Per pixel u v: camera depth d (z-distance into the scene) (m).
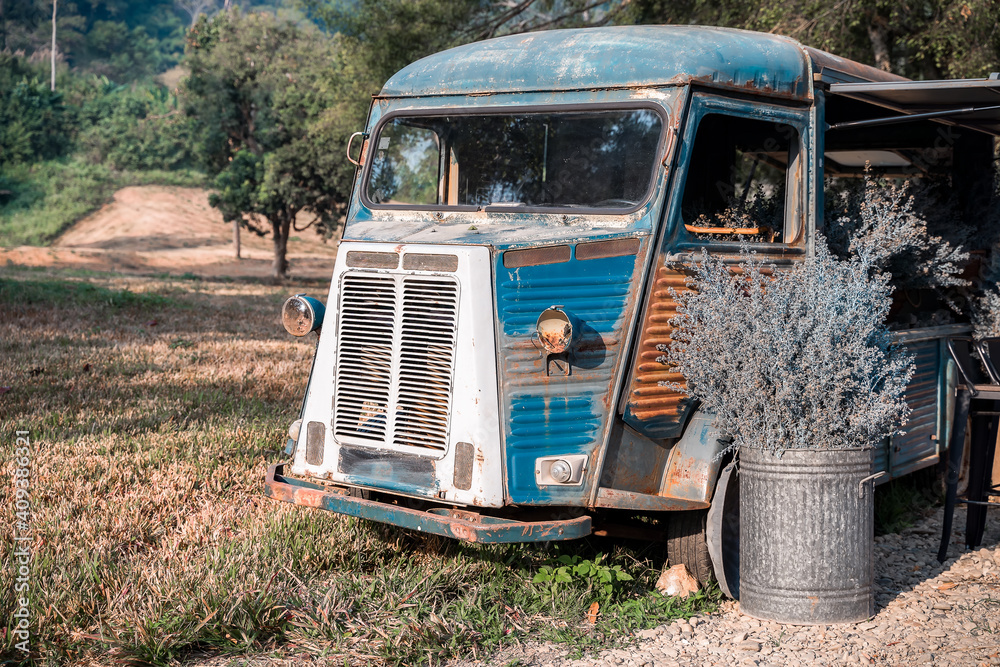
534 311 4.54
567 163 4.99
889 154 7.86
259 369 11.09
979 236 7.33
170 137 88.44
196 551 5.10
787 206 5.32
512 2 18.64
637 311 4.68
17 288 19.59
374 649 4.14
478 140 5.23
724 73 4.89
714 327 4.71
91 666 4.04
